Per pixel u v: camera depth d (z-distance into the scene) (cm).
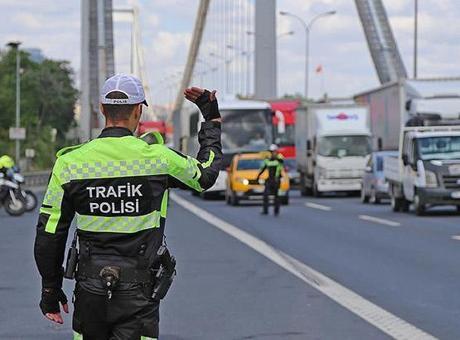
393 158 6178
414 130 5912
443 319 2075
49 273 1021
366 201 7600
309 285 2647
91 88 19050
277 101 10750
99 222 999
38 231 1012
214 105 1080
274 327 2006
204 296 2455
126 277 991
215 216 5838
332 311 2205
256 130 8638
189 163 1023
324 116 8731
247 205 7394
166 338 1894
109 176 998
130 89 1020
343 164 8600
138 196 1000
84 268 999
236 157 7462
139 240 1000
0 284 2728
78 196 1001
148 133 1047
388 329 1964
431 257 3309
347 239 4078
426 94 6800
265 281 2734
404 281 2697
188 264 3166
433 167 5541
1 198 5850
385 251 3538
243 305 2305
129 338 993
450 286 2588
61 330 2016
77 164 1002
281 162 5862
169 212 6350
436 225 4856
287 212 6212
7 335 1958
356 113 8725
